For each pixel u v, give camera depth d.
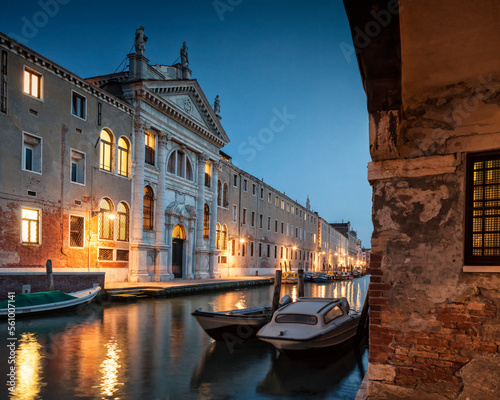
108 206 23.11
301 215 64.25
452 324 4.29
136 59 26.14
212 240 34.34
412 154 4.66
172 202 28.84
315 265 72.06
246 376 8.39
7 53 17.47
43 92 19.16
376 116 4.58
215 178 35.09
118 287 20.66
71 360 9.05
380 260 4.66
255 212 45.66
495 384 4.06
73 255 20.36
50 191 19.23
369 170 4.78
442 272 4.39
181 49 31.52
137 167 25.06
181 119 29.14
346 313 10.88
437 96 4.63
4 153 17.20
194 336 11.84
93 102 22.02
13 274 15.20
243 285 32.31
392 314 4.54
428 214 4.52
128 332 12.17
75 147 20.78
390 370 4.47
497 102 4.39
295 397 7.28
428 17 4.05
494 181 4.37
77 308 16.22
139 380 7.91
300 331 9.27
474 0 3.81
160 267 26.55
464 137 4.47
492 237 4.30
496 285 4.16
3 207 17.05
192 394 7.28
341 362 9.60
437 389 4.27
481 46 4.17
